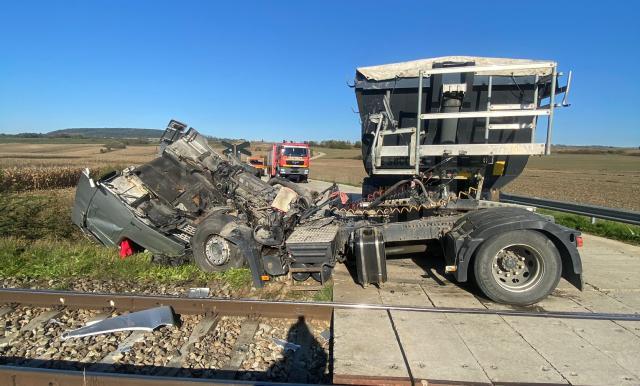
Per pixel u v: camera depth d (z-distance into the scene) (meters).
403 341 4.16
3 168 26.98
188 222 7.71
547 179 49.16
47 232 10.72
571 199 26.92
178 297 5.36
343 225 6.88
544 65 6.05
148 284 6.53
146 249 8.05
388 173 7.14
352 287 6.15
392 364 3.71
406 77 7.16
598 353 3.95
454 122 6.92
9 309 5.47
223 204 7.83
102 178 8.23
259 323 4.99
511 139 7.00
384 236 6.39
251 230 6.43
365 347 4.04
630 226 10.80
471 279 6.12
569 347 4.07
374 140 7.01
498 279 5.42
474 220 5.74
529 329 4.47
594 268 7.27
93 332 4.70
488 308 5.32
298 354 4.30
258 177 8.66
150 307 5.36
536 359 3.83
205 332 4.74
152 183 7.88
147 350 4.36
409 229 6.36
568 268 5.41
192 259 7.43
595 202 24.94
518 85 6.83
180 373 3.94
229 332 4.78
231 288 6.18
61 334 4.79
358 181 35.75
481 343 4.14
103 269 7.02
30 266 7.27
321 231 6.64
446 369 3.64
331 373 3.87
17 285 6.55
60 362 4.16
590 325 4.59
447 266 5.56
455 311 4.91
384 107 7.43
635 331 4.45
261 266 6.13
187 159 8.23
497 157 7.32
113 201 7.75
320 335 4.69
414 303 5.48
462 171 7.23
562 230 5.23
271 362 4.14
